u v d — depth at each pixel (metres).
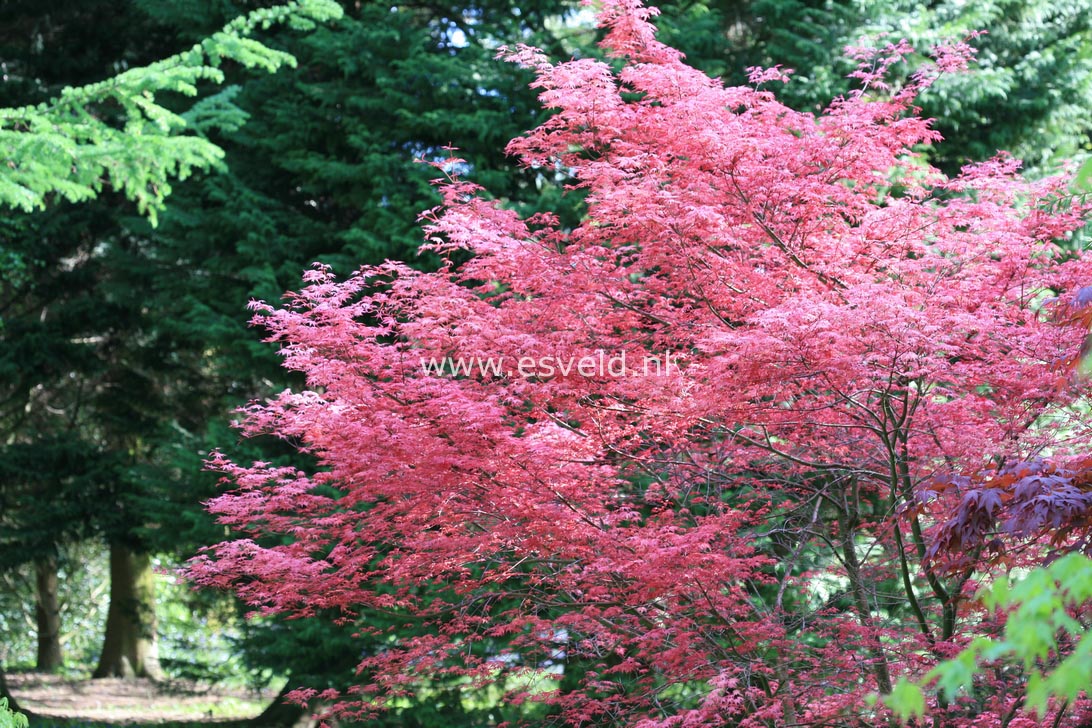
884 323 4.84
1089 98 12.59
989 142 12.55
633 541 5.81
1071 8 12.95
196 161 8.88
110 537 15.29
